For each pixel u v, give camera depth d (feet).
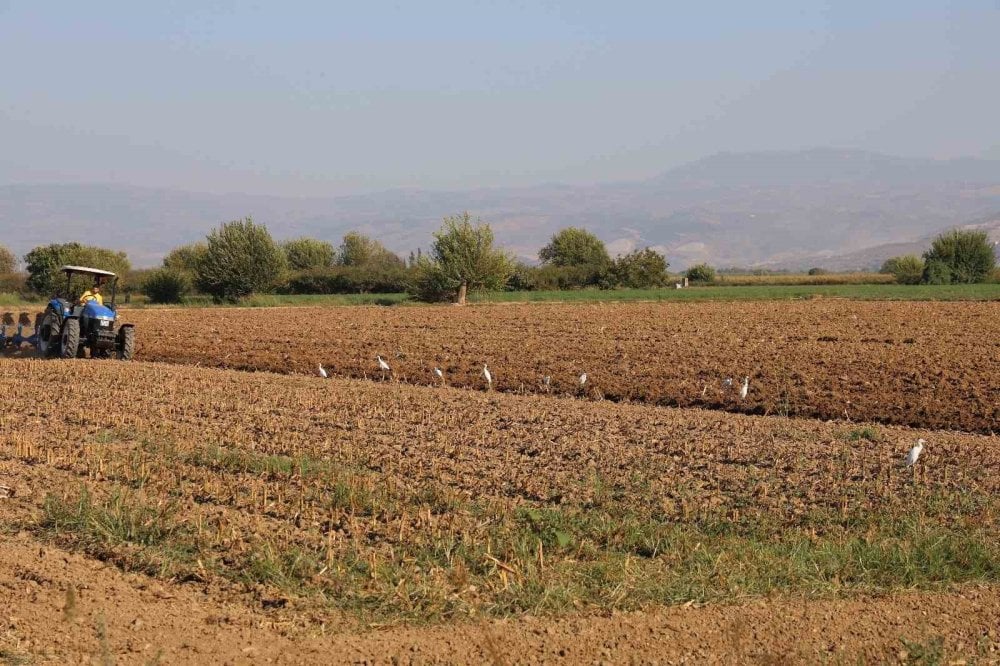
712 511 52.26
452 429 74.23
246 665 34.37
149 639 36.11
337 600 39.83
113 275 129.18
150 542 45.75
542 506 52.75
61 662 33.99
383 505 51.47
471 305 248.11
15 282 303.89
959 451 68.90
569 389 103.45
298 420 77.15
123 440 68.85
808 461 64.80
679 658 35.45
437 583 40.73
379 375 115.24
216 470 59.47
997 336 147.95
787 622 38.70
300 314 209.87
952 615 40.01
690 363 119.34
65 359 120.98
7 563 43.01
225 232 264.52
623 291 310.65
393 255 448.24
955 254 357.61
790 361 119.75
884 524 50.62
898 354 126.00
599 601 40.11
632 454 65.77
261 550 43.91
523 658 35.19
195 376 104.94
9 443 66.33
